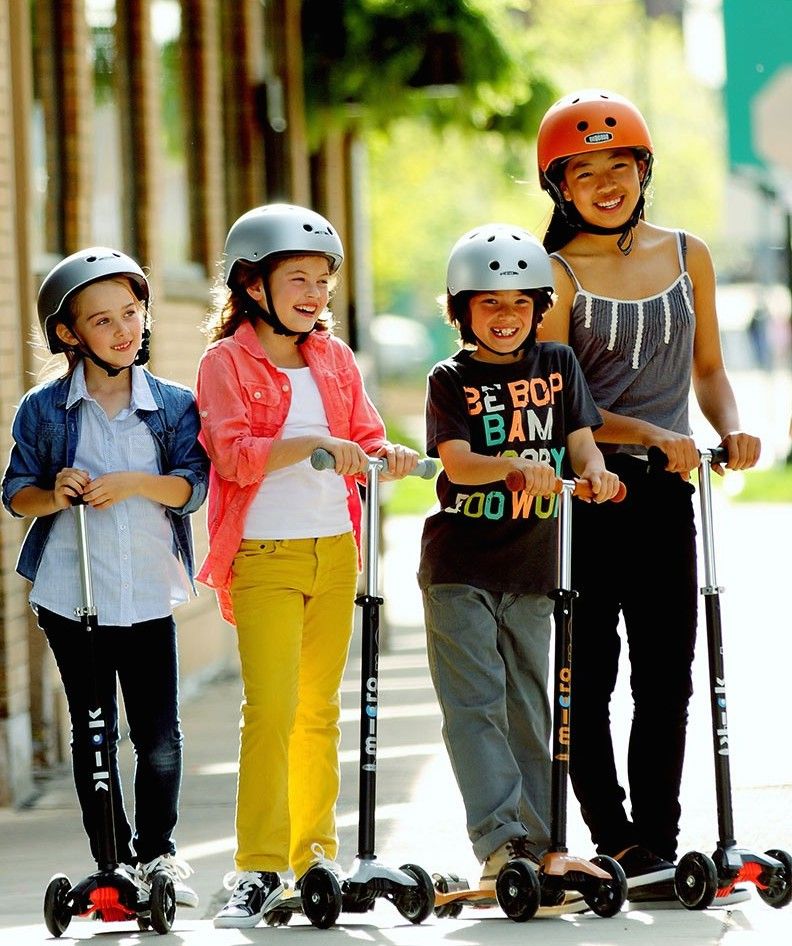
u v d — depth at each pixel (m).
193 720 25.50
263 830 14.01
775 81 36.84
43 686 21.41
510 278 14.09
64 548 14.16
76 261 14.10
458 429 14.26
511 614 14.62
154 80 26.92
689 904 13.81
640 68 108.94
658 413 14.91
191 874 15.22
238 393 14.34
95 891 13.33
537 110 39.06
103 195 25.16
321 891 13.41
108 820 13.47
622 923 13.41
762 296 118.81
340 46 36.34
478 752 14.25
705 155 126.00
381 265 113.31
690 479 15.38
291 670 14.20
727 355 134.62
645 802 14.70
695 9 118.81
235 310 14.70
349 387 14.78
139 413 14.30
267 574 14.23
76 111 23.45
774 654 28.48
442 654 14.54
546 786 14.70
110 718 14.15
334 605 14.57
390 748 22.38
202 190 30.55
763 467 69.38
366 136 40.12
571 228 14.98
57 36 23.30
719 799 13.96
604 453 14.73
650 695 14.70
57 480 13.62
